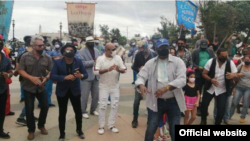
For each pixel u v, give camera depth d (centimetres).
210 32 1925
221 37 1917
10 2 724
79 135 503
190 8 880
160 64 386
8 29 723
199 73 638
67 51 456
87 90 628
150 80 387
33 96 499
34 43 486
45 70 504
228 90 519
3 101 486
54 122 592
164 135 504
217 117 520
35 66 490
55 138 499
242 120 630
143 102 802
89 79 626
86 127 564
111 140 495
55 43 812
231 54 1062
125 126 578
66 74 470
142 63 587
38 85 491
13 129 544
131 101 812
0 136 493
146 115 664
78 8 1808
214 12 1898
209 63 532
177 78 366
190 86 539
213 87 536
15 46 1970
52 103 761
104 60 524
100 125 530
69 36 1833
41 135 513
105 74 521
